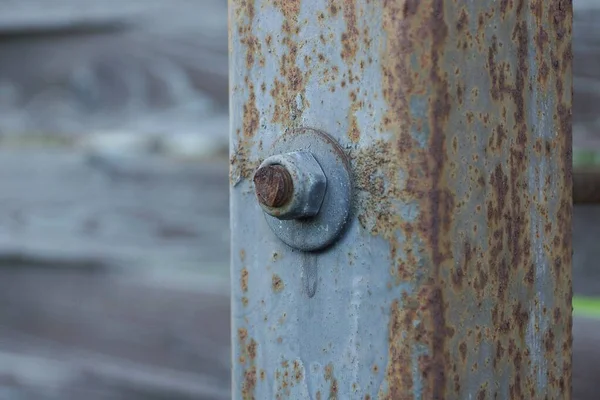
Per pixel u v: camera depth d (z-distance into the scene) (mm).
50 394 1375
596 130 884
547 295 498
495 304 481
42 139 1362
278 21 493
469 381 476
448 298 471
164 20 1245
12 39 1379
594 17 887
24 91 1377
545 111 495
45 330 1385
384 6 469
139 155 1287
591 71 886
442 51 468
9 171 1385
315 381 489
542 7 493
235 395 512
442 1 467
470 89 474
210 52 1208
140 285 1294
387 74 469
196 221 1249
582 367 881
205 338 1238
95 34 1306
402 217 469
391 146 469
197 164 1243
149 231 1283
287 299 496
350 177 476
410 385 470
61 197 1351
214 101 1210
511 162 485
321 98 483
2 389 1436
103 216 1317
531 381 494
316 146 482
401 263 469
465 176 473
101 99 1312
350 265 479
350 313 479
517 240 488
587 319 881
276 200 476
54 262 1362
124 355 1313
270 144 498
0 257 1413
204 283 1240
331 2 480
